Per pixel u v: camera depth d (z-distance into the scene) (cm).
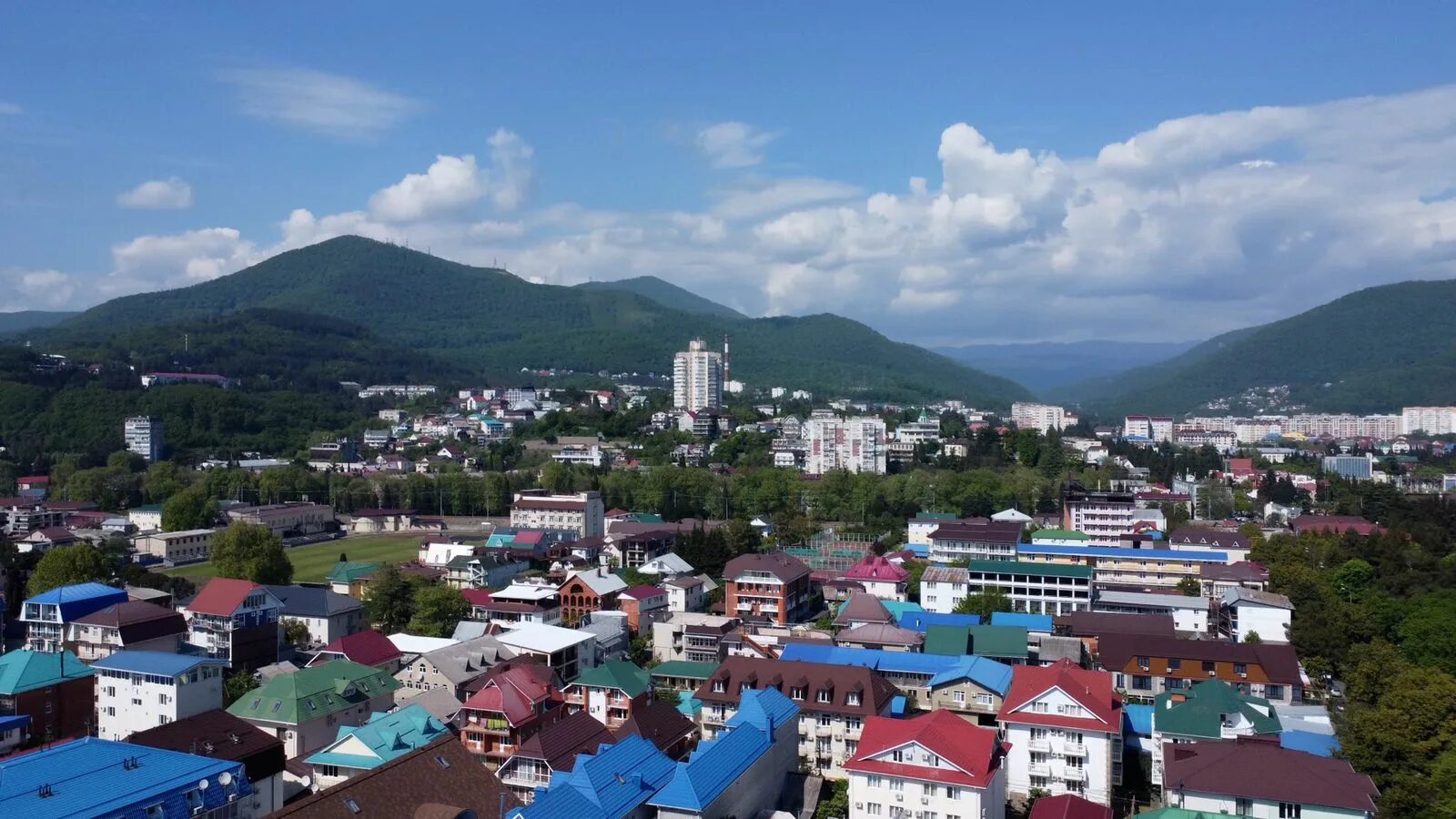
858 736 12150
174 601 19662
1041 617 16988
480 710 11706
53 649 15338
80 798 7919
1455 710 11650
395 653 15475
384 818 8112
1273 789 9300
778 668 12950
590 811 8419
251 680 14412
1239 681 13800
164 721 12850
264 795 10488
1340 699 14438
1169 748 10444
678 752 11806
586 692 13325
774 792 11019
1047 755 11338
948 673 13325
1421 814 10050
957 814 9556
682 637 17312
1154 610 18762
